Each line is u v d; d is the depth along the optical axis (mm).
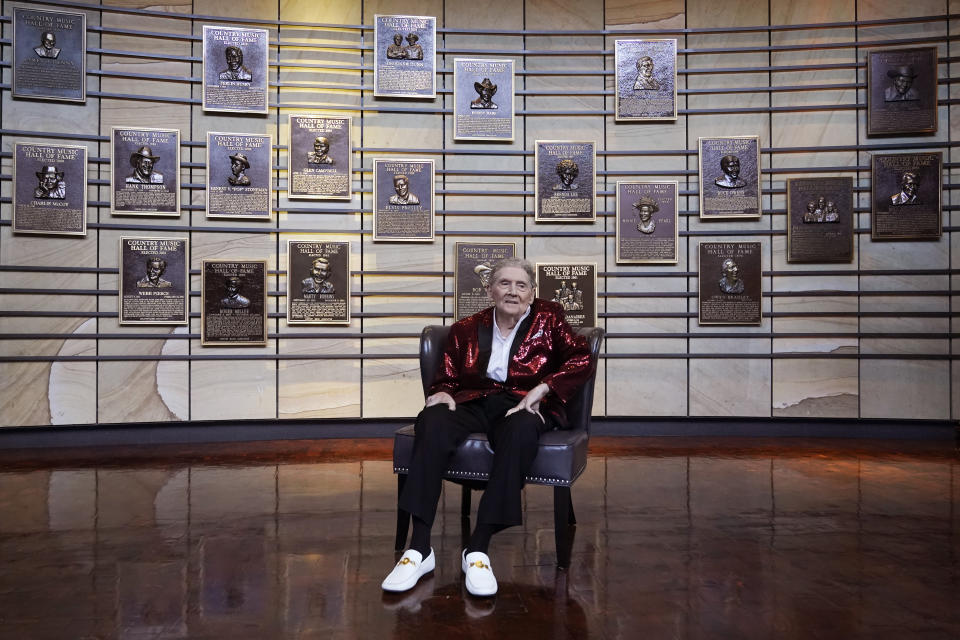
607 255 6000
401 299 5934
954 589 2324
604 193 5992
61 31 5422
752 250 5871
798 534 2996
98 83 5547
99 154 5559
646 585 2367
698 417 5965
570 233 5992
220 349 5684
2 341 5316
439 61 6027
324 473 4348
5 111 5352
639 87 5961
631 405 5965
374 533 3000
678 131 6027
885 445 5438
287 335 5770
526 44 6074
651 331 5973
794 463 4684
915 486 3973
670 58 5953
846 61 5914
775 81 5969
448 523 3199
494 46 6066
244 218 5711
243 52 5715
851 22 5859
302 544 2836
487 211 5980
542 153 5938
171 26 5703
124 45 5602
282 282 5797
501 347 2875
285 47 5863
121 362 5535
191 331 5652
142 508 3438
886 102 5797
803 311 5895
